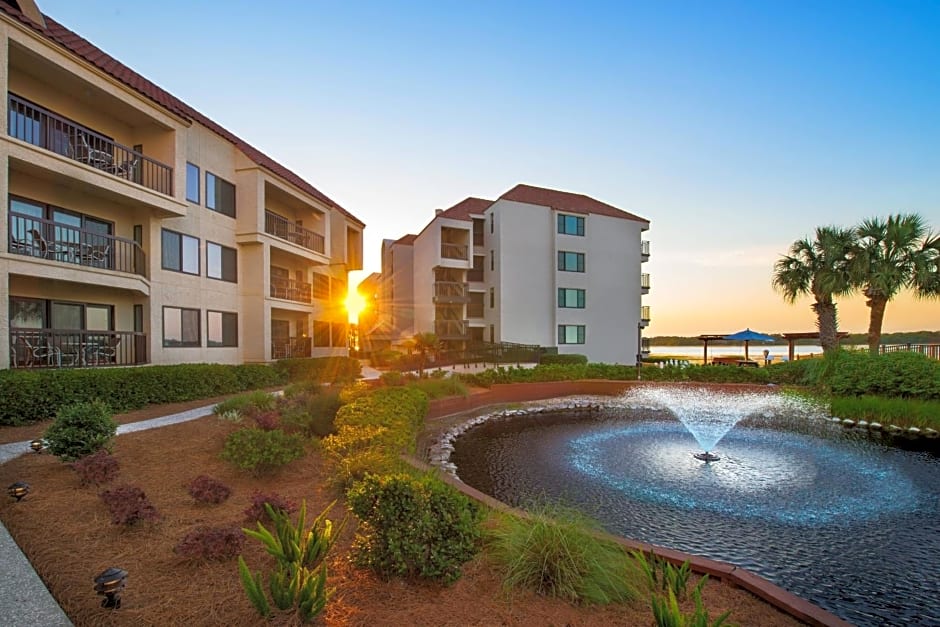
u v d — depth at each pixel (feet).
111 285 42.09
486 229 112.47
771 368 62.64
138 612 10.19
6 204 33.55
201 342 56.39
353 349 110.42
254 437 20.98
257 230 62.69
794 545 18.76
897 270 60.49
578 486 26.53
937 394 44.75
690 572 13.62
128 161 45.73
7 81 34.09
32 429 28.71
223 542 12.60
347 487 17.88
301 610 9.87
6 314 33.30
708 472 29.19
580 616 11.10
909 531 20.11
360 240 102.01
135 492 15.53
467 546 12.41
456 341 104.63
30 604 10.46
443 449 35.42
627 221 118.52
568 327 109.60
